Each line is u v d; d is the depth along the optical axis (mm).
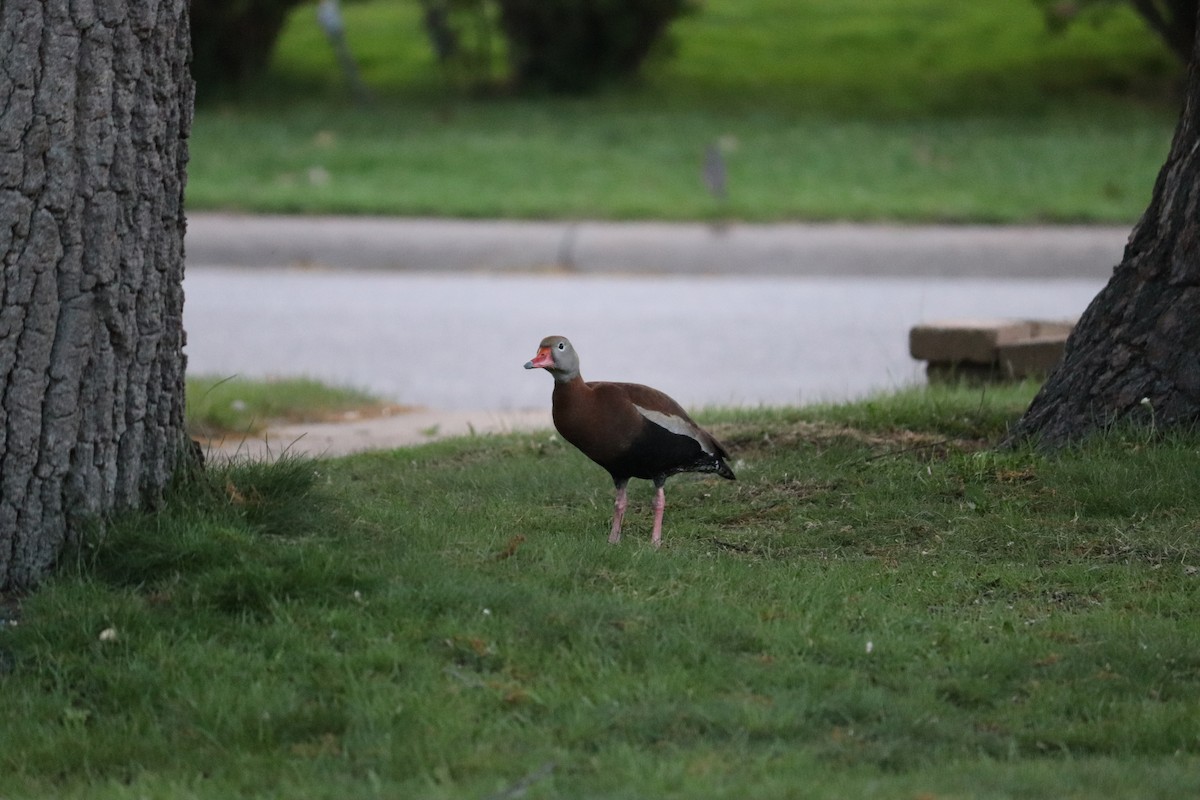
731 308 23406
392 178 31328
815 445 13859
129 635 8883
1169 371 12508
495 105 39062
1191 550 10789
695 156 33406
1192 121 12500
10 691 8523
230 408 16875
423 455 14398
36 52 9258
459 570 9922
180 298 10273
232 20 39031
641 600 9578
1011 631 9344
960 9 48312
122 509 9945
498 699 8273
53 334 9430
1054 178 31406
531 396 18875
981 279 26016
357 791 7289
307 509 10758
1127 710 8297
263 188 30016
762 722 7977
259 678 8516
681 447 10992
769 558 10938
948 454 13250
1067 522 11469
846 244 26703
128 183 9641
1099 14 39500
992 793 7070
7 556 9469
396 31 47250
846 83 41344
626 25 39500
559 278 26047
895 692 8492
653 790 7098
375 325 22391
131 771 7820
